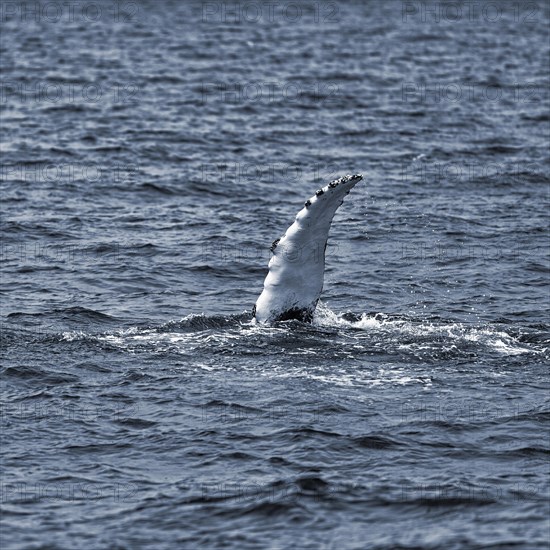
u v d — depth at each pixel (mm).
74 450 70062
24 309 98938
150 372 81312
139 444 70812
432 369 81938
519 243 125625
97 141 181250
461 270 114500
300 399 76562
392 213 138750
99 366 82562
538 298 105125
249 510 62750
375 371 81438
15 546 59031
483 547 58438
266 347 85500
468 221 135125
